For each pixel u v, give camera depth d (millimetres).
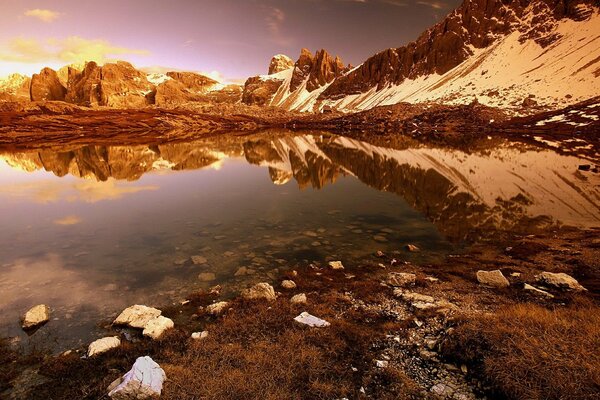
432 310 15742
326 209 38344
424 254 25312
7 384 11992
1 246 27250
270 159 82062
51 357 13672
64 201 42562
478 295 17766
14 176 60562
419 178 54250
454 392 10305
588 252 23328
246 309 16797
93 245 27422
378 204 40250
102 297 19172
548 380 9148
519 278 19922
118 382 11219
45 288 20250
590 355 9773
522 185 46531
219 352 12844
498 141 105438
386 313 16375
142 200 43156
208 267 23281
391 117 195375
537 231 29219
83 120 170375
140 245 27375
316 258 24797
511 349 10523
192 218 35000
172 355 13008
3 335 15539
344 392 10664
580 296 16641
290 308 16672
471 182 49469
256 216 35656
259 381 11062
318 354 12602
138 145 109812
